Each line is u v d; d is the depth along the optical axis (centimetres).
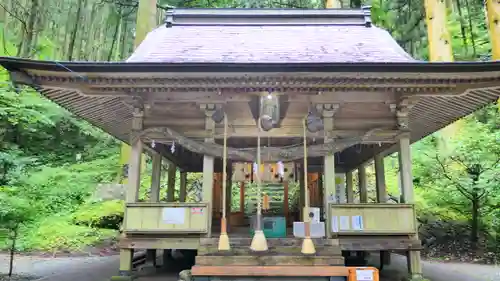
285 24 960
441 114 849
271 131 738
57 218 1364
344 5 1873
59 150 1981
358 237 661
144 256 965
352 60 734
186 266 863
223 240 612
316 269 591
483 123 1502
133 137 716
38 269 874
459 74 636
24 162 1141
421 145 1506
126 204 678
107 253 1188
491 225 1112
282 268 594
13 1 2148
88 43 2659
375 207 669
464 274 815
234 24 960
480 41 2064
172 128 737
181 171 1193
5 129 1750
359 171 1136
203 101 720
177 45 829
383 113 741
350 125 739
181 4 2158
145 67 627
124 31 2861
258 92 699
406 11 2264
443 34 1498
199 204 678
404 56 777
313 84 659
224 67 626
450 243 1111
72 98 732
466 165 1094
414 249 652
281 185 1700
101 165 1816
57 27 2486
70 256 1119
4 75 1338
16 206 741
